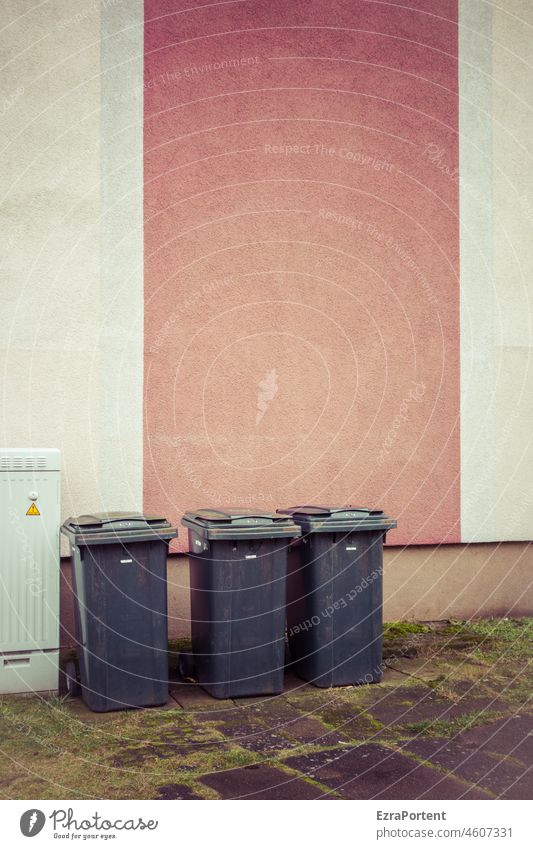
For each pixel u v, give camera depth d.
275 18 6.93
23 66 6.29
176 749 4.41
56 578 5.29
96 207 6.46
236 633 5.31
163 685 5.13
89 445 6.42
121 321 6.51
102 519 5.07
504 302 7.62
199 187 6.72
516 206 7.62
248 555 5.34
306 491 6.98
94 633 4.98
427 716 4.97
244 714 5.00
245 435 6.82
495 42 7.57
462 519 7.46
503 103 7.59
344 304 7.12
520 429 7.62
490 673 5.87
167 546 5.20
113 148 6.50
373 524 5.59
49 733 4.61
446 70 7.42
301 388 6.99
